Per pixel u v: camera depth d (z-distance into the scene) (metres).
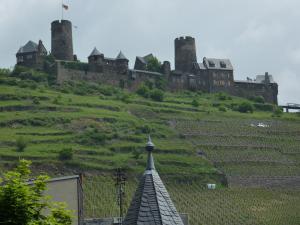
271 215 182.88
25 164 36.81
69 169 191.38
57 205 36.25
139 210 35.75
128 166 199.62
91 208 152.12
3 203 34.25
